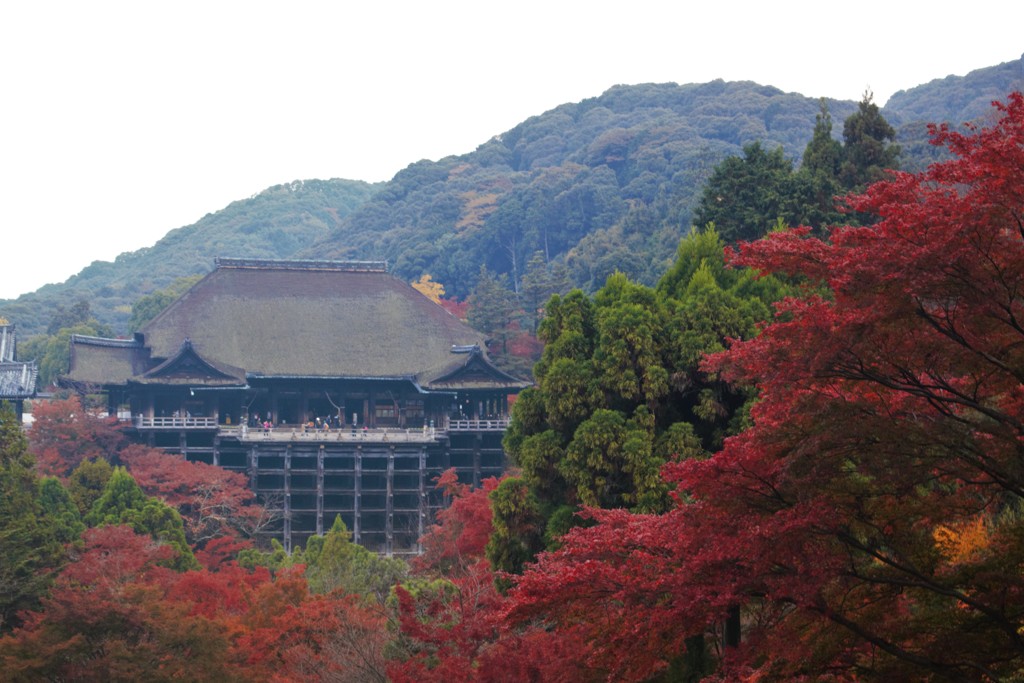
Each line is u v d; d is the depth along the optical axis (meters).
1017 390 17.78
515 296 167.88
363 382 119.88
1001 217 15.66
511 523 38.59
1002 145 15.22
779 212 75.31
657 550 19.25
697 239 43.59
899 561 18.08
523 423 39.84
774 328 17.41
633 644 18.47
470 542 55.34
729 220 79.44
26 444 59.12
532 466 37.91
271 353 120.56
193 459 115.06
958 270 15.80
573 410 37.78
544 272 163.25
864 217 76.38
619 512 22.20
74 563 51.88
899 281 15.85
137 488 73.56
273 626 44.44
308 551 71.12
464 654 27.23
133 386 111.19
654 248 179.00
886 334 16.75
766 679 17.94
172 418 110.12
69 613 41.31
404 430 111.69
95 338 117.69
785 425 17.30
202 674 41.03
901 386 17.55
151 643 41.22
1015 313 16.64
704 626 18.09
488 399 120.38
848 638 17.42
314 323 124.56
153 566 55.06
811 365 16.73
